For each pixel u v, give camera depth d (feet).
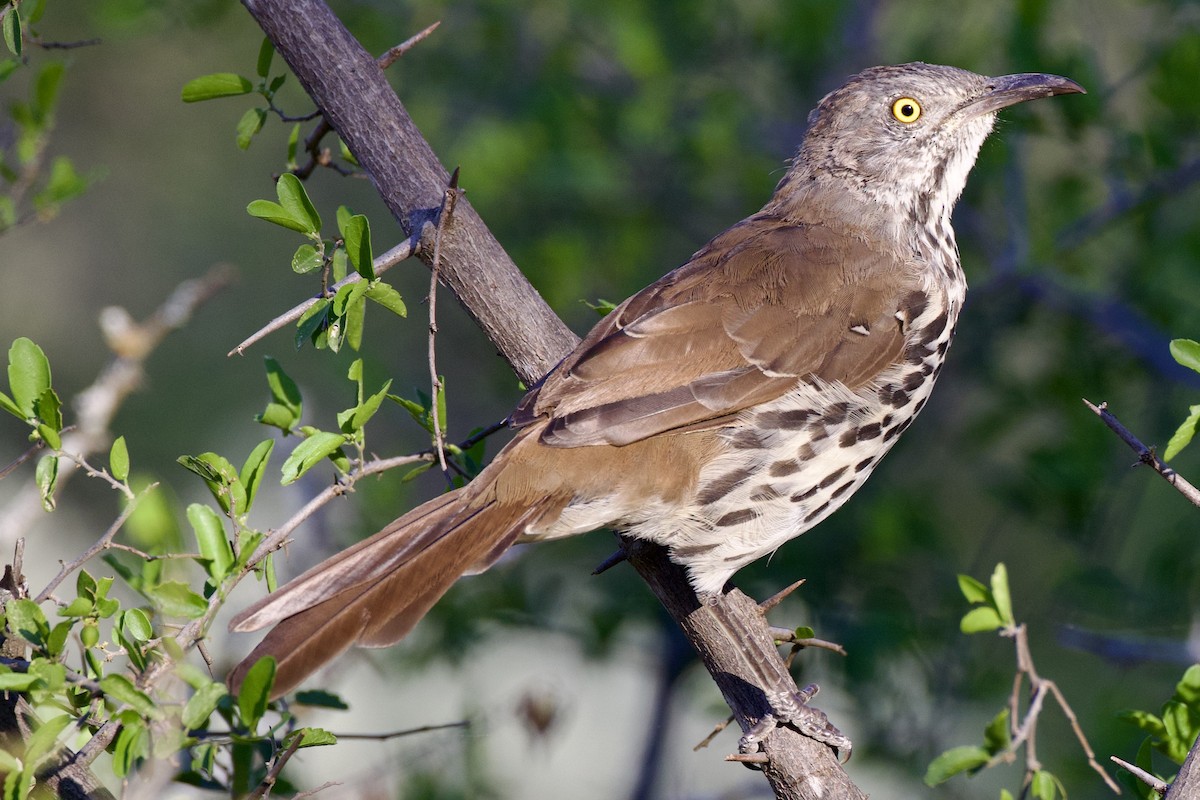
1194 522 37.93
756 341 26.55
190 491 53.06
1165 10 40.04
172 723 17.97
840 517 38.91
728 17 44.21
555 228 43.14
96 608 19.30
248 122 25.04
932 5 45.78
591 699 52.49
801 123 44.19
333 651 20.98
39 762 18.39
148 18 39.58
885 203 30.30
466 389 50.31
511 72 43.68
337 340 22.49
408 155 24.47
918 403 28.45
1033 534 45.44
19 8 24.98
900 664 37.63
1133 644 31.50
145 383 29.81
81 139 58.95
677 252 46.55
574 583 40.32
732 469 26.07
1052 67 38.70
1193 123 38.14
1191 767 19.20
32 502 24.35
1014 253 39.09
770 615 38.27
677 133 42.65
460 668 38.65
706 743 24.53
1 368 56.70
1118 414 40.24
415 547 22.85
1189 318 39.11
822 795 23.50
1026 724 24.26
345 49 24.53
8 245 58.23
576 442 24.41
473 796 34.88
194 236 59.47
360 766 42.88
